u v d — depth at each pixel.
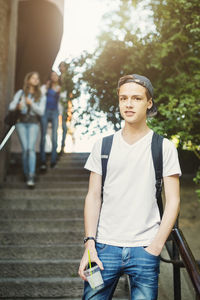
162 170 1.75
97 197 1.85
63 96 4.52
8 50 5.57
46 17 9.17
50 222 4.14
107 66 4.19
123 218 1.74
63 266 3.39
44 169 5.70
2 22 5.52
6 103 5.48
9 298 3.13
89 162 1.87
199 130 3.63
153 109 1.91
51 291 3.15
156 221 1.75
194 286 1.53
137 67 4.01
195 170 4.84
